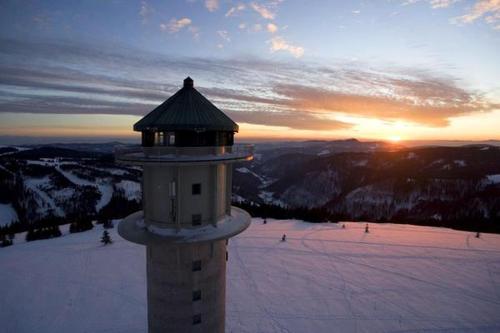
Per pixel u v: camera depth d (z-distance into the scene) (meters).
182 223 11.27
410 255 50.53
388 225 73.00
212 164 10.85
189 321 12.09
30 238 57.97
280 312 32.50
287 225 71.44
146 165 10.37
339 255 50.25
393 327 30.38
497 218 91.38
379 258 49.09
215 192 11.47
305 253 51.00
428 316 32.47
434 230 67.81
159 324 12.21
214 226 11.62
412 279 41.38
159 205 11.41
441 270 44.53
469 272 43.91
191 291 11.88
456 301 35.69
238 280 40.31
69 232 63.56
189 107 11.38
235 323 30.23
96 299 34.78
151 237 10.84
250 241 56.94
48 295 35.78
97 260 46.59
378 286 39.12
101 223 72.44
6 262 45.94
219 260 12.43
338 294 36.84
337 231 65.75
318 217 77.50
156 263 11.81
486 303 35.41
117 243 54.66
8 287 37.81
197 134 11.15
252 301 34.72
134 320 30.73
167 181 11.13
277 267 44.88
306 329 29.64
